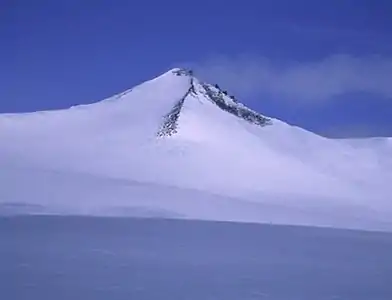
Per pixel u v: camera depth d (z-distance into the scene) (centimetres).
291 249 3278
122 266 2314
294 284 2114
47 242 2992
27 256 2472
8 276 2002
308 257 2939
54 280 1964
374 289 2105
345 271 2512
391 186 9225
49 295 1739
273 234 4388
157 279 2062
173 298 1772
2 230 3612
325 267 2606
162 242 3247
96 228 4034
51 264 2286
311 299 1875
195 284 2008
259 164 9006
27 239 3098
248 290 1950
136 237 3481
